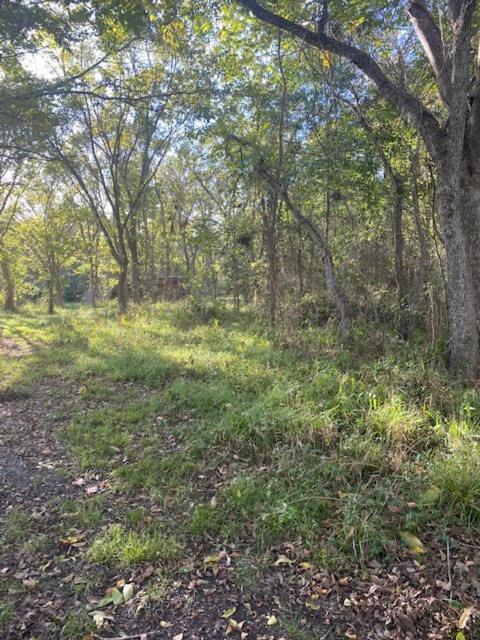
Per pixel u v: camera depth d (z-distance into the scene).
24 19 6.48
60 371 8.71
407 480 3.87
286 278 11.75
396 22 8.28
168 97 10.40
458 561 3.13
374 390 5.61
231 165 10.38
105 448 5.05
